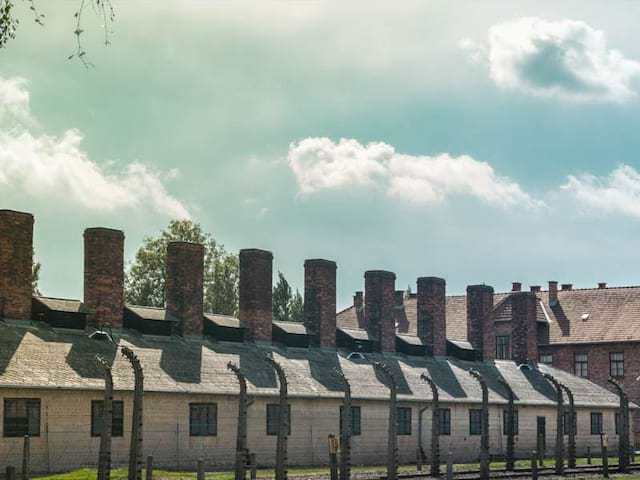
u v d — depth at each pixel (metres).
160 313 58.19
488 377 74.50
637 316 94.88
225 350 59.44
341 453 43.53
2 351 47.78
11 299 51.16
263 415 56.28
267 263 64.12
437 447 50.56
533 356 81.69
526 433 73.56
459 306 100.44
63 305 53.31
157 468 50.81
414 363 71.25
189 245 59.47
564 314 98.25
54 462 46.91
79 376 48.66
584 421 78.31
